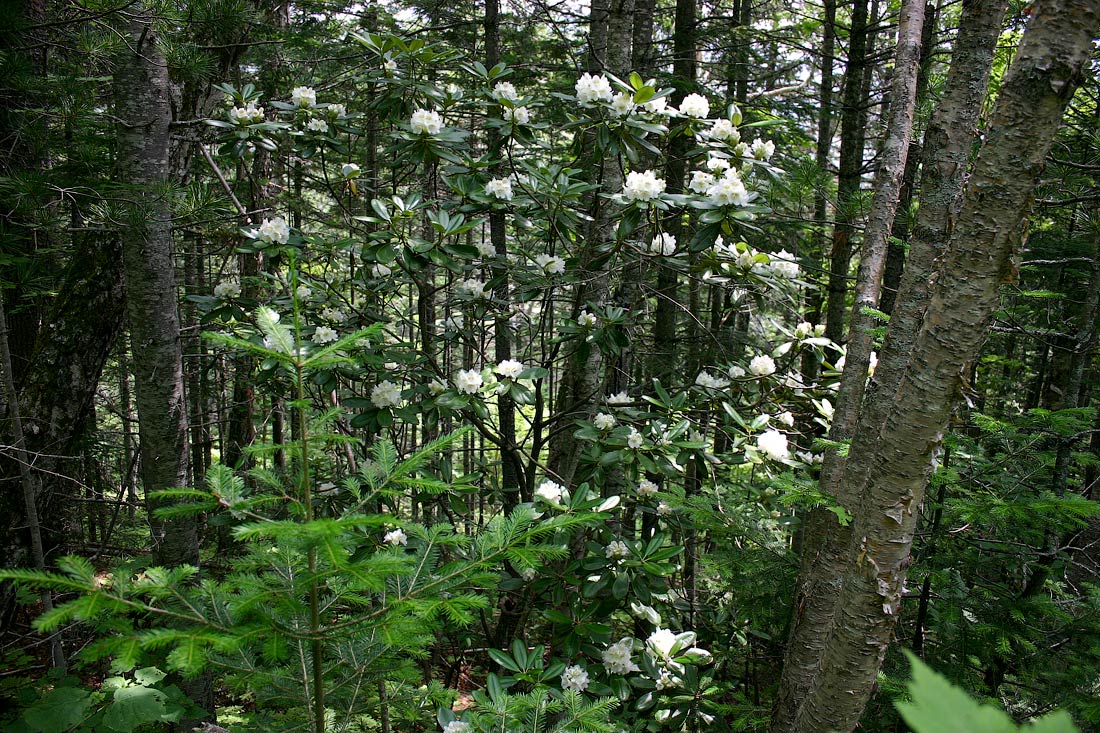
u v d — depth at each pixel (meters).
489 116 3.86
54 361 3.85
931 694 0.41
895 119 2.66
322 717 1.56
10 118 3.50
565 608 3.77
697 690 3.19
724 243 3.88
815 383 3.87
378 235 3.46
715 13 7.24
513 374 3.62
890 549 1.64
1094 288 3.78
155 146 3.04
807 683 2.56
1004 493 2.54
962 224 1.40
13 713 2.73
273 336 1.42
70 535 4.11
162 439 3.17
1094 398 6.43
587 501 2.91
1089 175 3.60
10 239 3.06
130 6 2.72
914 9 2.61
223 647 1.18
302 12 5.86
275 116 4.55
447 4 5.87
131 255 3.03
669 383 5.74
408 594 1.52
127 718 2.29
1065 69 1.21
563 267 3.80
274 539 1.60
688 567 4.84
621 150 3.50
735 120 3.70
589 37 4.61
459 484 1.62
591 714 1.92
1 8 2.69
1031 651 2.65
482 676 4.36
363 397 3.71
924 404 1.52
